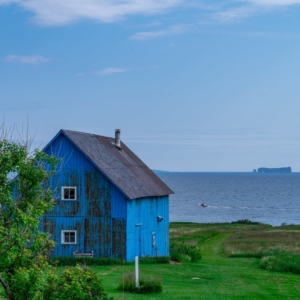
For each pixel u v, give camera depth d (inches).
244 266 2346.2
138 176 2568.9
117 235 2239.2
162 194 2630.4
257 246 3068.4
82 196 2285.9
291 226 5152.6
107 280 1715.1
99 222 2260.1
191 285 1701.5
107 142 2664.9
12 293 794.8
